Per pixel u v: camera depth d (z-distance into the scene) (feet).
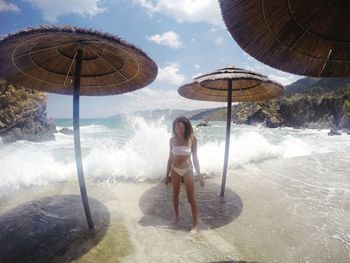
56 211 14.11
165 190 17.58
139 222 12.98
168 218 13.47
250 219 13.16
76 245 10.89
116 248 10.68
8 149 45.91
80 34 7.66
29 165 22.26
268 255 10.12
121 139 67.56
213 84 17.10
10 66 10.64
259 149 29.01
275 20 6.14
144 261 9.82
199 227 12.41
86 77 13.34
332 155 27.94
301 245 10.77
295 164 24.13
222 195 16.28
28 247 10.72
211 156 25.73
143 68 11.52
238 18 6.00
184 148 12.19
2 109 59.31
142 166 21.79
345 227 12.19
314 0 5.90
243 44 6.33
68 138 70.85
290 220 12.98
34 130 63.52
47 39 9.10
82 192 11.64
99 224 12.69
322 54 6.54
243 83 16.72
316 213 13.70
